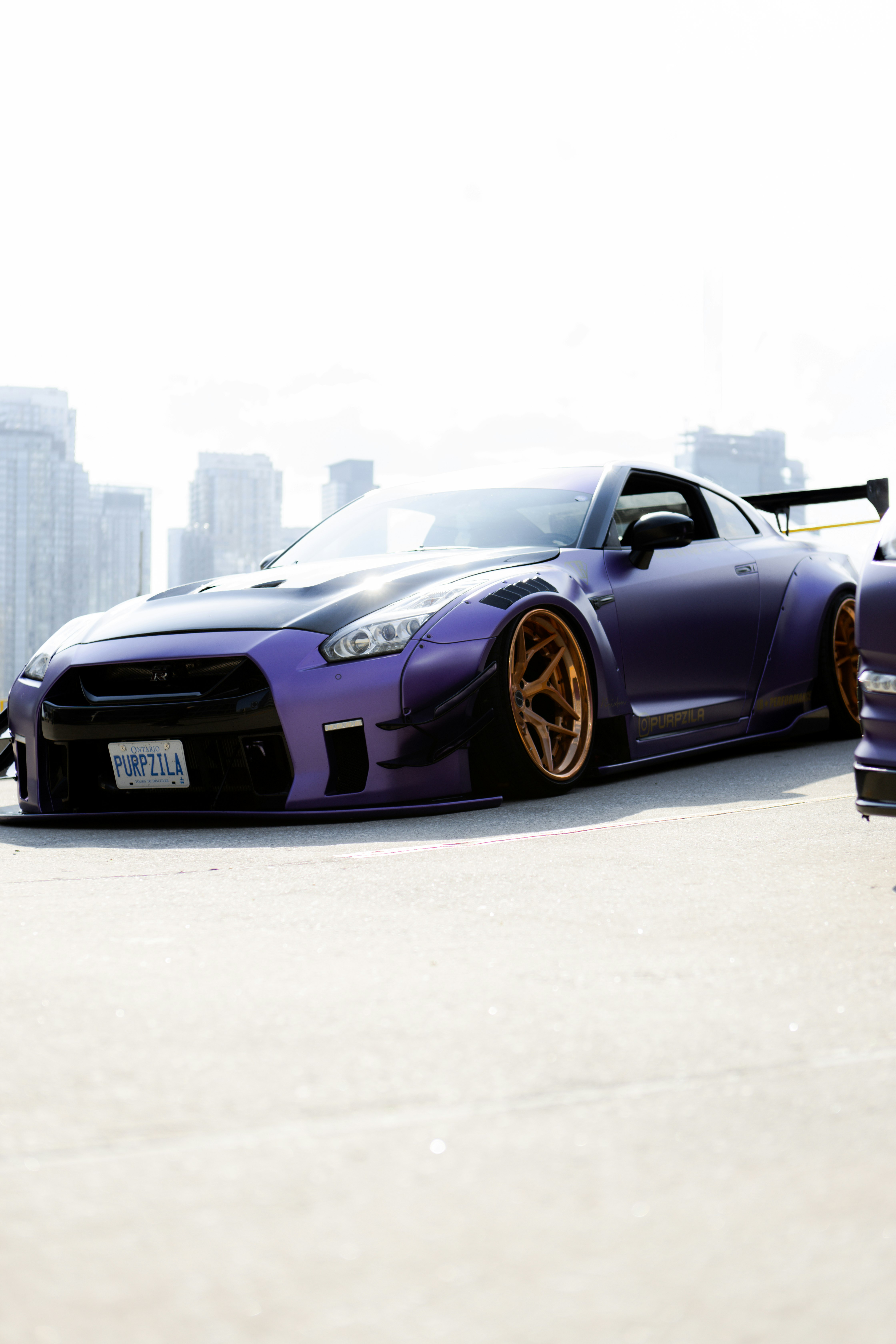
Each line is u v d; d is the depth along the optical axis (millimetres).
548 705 4039
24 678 4098
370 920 2172
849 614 5410
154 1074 1363
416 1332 824
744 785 3951
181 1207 1027
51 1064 1397
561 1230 980
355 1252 943
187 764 3672
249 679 3617
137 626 3885
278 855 2953
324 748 3559
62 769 3930
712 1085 1315
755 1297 873
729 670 4742
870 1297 872
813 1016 1560
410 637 3641
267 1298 873
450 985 1718
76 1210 1024
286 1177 1086
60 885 2633
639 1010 1592
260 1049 1446
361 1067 1381
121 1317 848
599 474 4707
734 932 2025
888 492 6352
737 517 5180
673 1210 1018
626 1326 831
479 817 3490
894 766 2357
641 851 2820
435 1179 1080
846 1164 1111
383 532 4750
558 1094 1292
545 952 1904
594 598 4172
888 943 1935
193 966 1852
